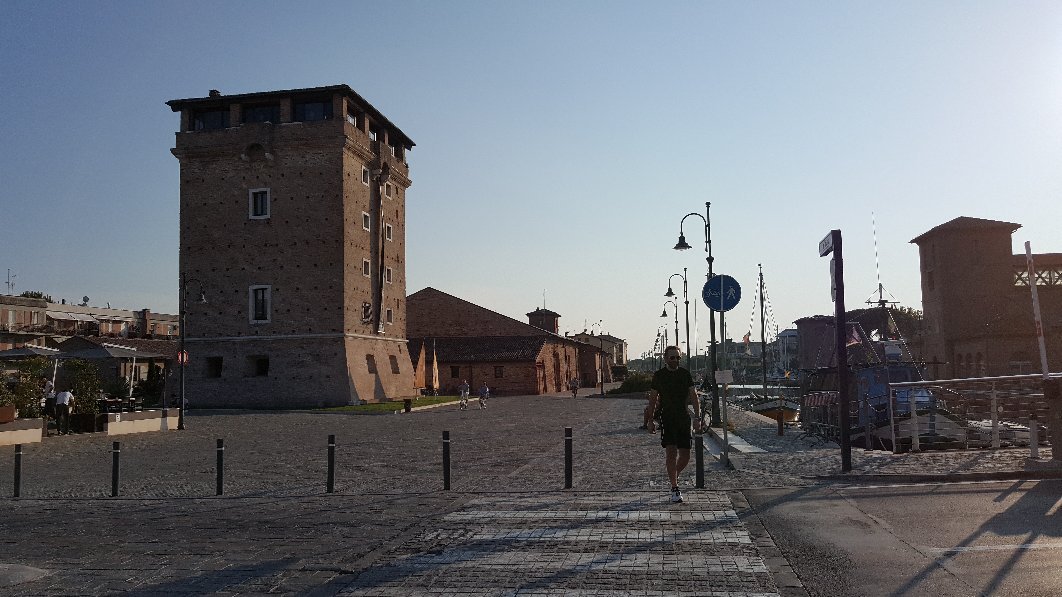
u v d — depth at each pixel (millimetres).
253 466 17328
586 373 112750
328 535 8883
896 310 74000
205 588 6695
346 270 51094
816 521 8742
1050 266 57438
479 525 9094
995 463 12648
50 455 21688
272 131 51344
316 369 49969
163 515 10734
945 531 7980
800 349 90125
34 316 84750
